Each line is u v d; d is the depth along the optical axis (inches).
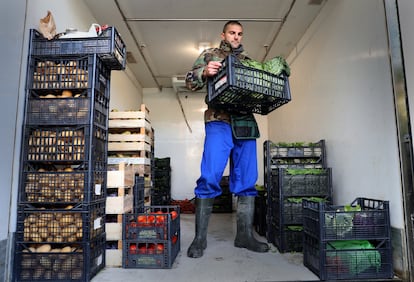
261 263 102.5
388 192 94.7
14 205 86.3
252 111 122.8
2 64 81.8
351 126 119.9
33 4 98.6
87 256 85.4
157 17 167.5
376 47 101.9
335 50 136.3
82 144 88.5
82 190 87.0
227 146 118.1
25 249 86.2
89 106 89.7
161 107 299.0
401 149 82.7
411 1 80.3
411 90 80.0
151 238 98.4
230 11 162.2
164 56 223.0
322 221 87.7
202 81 108.2
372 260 87.5
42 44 93.3
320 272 86.5
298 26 173.6
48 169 92.4
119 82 220.1
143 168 138.2
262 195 151.5
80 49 92.6
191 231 167.9
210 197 118.9
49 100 90.0
